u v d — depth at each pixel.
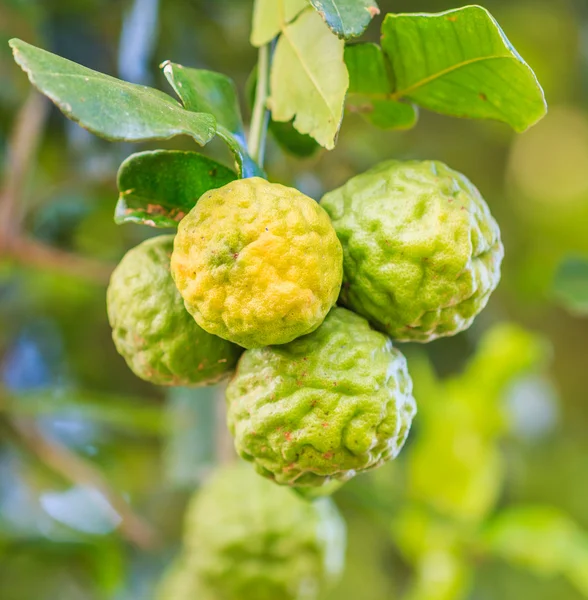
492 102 0.37
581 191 0.90
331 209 0.37
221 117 0.38
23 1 0.53
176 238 0.35
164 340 0.38
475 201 0.37
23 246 0.52
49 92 0.31
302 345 0.36
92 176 0.57
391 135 0.63
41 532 0.58
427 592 0.57
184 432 0.56
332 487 0.41
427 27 0.35
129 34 0.51
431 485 0.60
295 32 0.38
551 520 0.55
